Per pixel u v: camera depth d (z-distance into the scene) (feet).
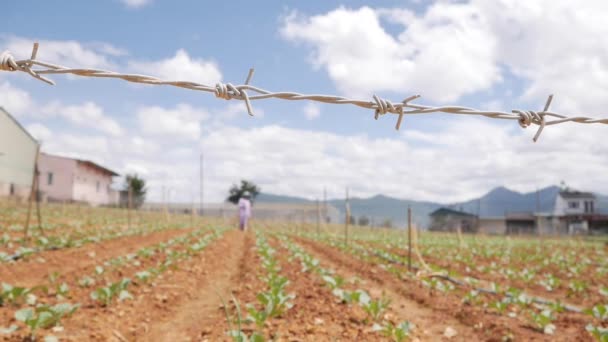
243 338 13.38
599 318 23.45
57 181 146.41
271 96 8.36
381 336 18.48
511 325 21.58
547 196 624.59
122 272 32.32
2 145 105.19
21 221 67.31
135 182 185.37
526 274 39.88
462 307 24.95
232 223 159.63
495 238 128.36
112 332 18.48
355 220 189.26
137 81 7.89
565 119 9.06
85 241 49.60
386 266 42.27
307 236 91.04
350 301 23.62
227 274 37.65
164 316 22.47
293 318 20.40
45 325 17.61
